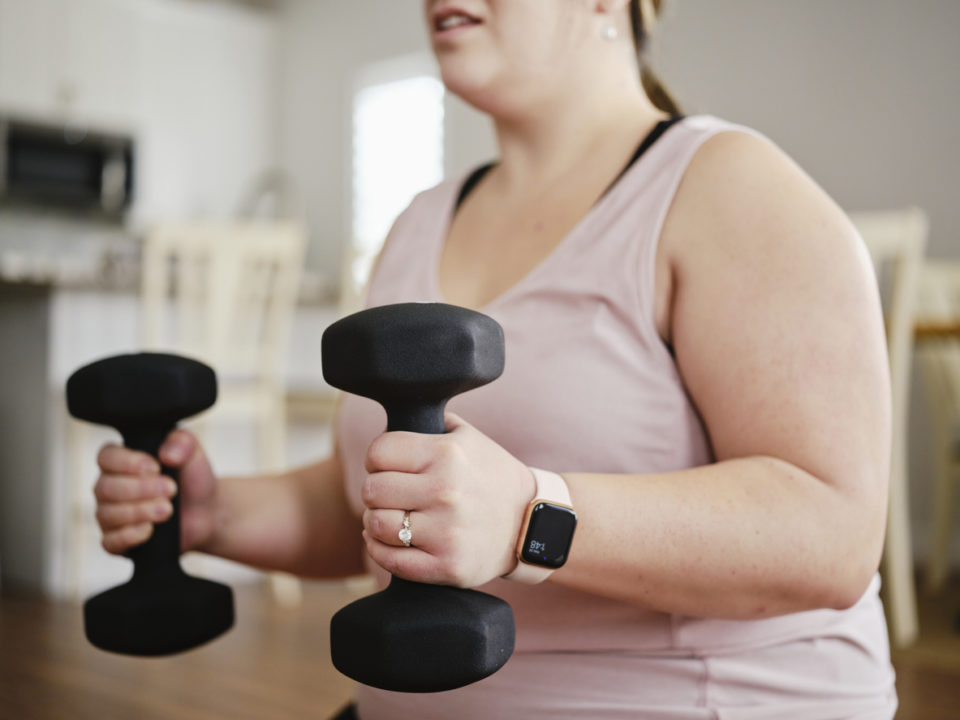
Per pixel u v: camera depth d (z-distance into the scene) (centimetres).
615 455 67
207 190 683
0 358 349
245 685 225
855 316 62
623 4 78
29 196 604
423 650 49
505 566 54
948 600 330
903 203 423
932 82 414
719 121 74
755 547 58
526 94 77
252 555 86
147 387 69
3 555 350
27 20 611
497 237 79
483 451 53
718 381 64
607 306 69
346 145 658
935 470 415
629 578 58
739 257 64
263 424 328
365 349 49
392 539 51
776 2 457
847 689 69
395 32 624
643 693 67
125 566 342
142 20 654
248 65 696
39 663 243
